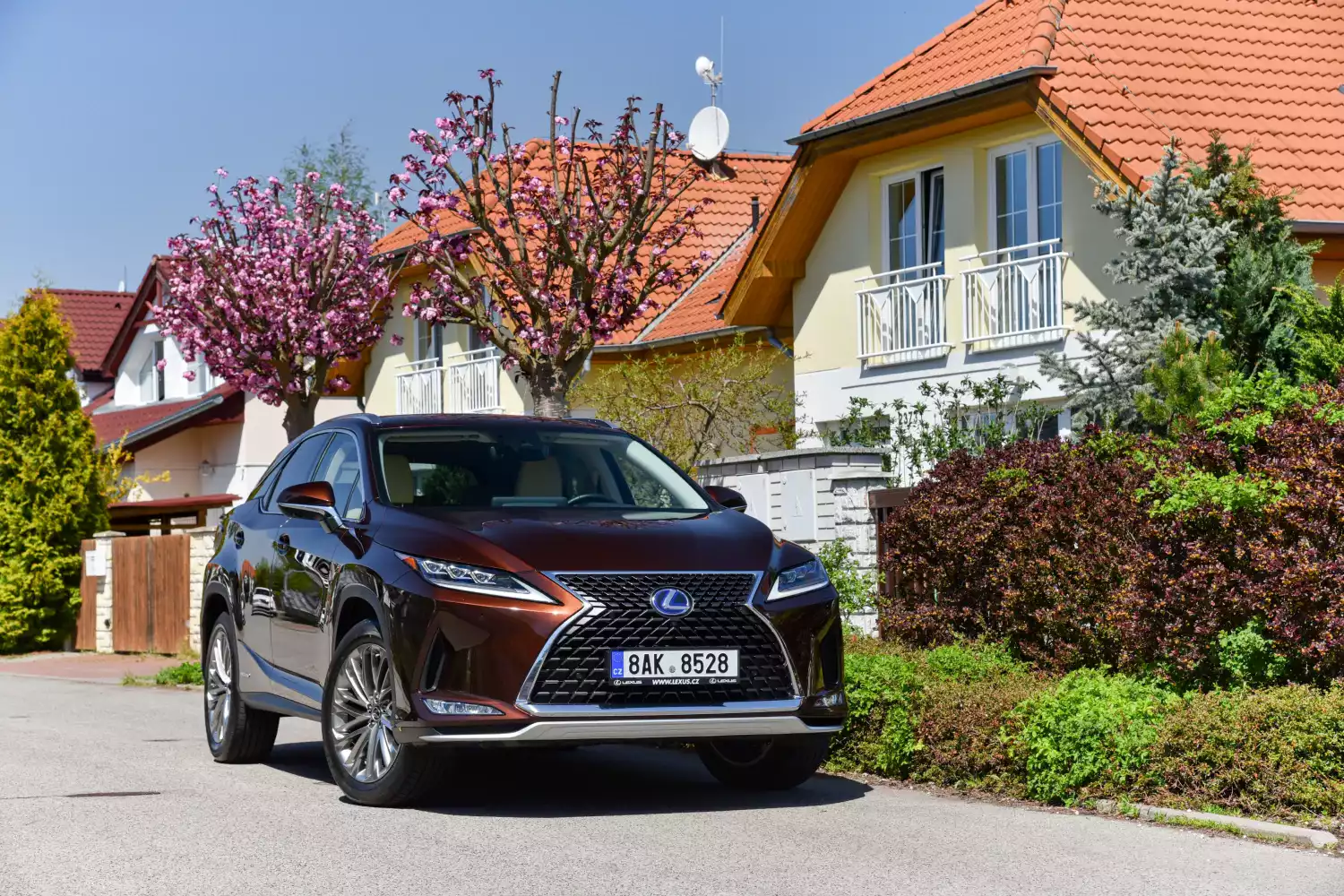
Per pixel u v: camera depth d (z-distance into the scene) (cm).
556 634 716
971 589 1056
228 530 1017
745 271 2142
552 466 874
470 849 672
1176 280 1395
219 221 2294
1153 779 767
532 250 1719
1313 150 1698
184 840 700
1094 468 992
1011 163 1847
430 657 730
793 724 749
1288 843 685
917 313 1948
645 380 1920
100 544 2397
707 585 744
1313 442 863
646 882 606
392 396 3167
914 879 612
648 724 720
